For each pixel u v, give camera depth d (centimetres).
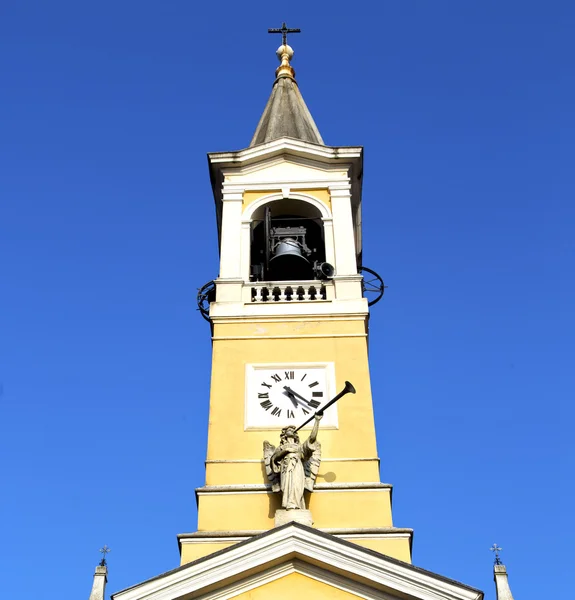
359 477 2802
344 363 3042
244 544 2434
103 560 2491
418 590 2377
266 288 3238
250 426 2912
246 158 3497
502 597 2392
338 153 3506
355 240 3609
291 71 4066
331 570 2428
